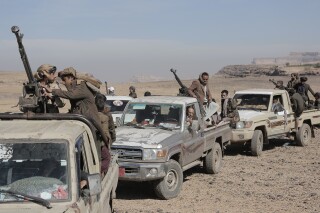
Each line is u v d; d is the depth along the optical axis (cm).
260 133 1497
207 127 1184
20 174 448
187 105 1077
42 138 461
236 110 1480
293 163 1377
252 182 1125
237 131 1463
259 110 1580
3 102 3841
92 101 642
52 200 435
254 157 1481
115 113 1617
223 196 994
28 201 429
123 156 940
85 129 536
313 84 7762
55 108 646
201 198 977
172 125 1042
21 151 457
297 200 966
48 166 451
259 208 905
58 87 656
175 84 8106
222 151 1254
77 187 448
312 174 1220
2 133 465
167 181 963
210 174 1205
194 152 1073
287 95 1669
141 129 1033
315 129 2167
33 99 574
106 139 609
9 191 432
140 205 920
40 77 629
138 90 6359
